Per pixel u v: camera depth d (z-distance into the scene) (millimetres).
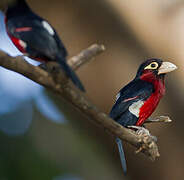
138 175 13125
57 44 8102
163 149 12719
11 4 8898
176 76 12680
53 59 7777
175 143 12688
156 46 12672
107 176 13711
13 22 8469
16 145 13047
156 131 12656
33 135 13578
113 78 12328
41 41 8008
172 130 12633
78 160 13992
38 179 12867
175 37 12758
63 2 12016
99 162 13977
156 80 11344
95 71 12297
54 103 14391
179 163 12734
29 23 8375
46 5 12016
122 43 12344
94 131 13727
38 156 13195
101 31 12227
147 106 11086
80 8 12055
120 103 11078
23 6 8930
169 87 12609
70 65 7645
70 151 13914
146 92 11102
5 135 13148
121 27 12305
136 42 12477
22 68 7035
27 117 14094
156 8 12711
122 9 12305
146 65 11555
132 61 12406
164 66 11453
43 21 8562
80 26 12156
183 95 12672
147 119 11227
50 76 7121
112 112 11094
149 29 12617
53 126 14055
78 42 12250
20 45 8195
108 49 12305
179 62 12742
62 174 13453
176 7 12820
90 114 7406
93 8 12102
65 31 12219
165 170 12844
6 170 12492
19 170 12648
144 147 8258
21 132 13484
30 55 8039
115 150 13484
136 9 12516
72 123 14219
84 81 12352
